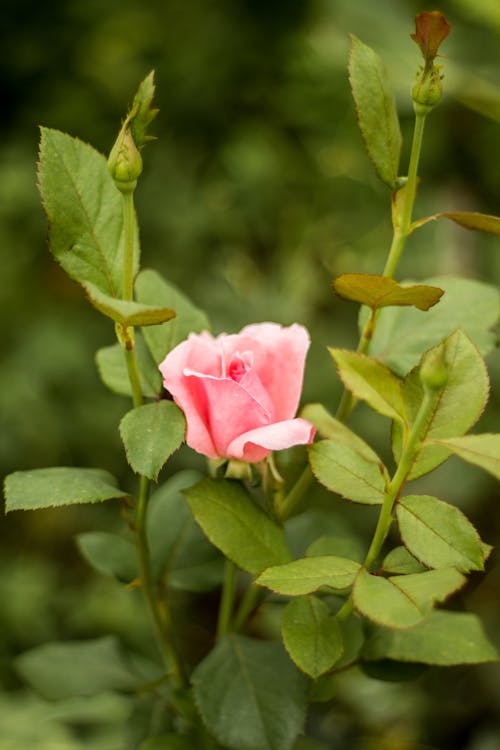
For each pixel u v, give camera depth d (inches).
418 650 29.3
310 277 82.7
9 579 72.1
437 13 26.8
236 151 87.2
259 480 28.4
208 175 89.3
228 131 91.4
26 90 98.0
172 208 84.7
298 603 27.8
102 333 82.4
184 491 28.4
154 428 27.2
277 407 28.4
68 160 28.3
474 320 30.6
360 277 27.6
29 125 94.3
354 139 83.4
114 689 32.7
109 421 78.1
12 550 81.5
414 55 54.7
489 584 63.9
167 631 31.5
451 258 60.9
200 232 84.1
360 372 27.1
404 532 26.9
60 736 50.0
